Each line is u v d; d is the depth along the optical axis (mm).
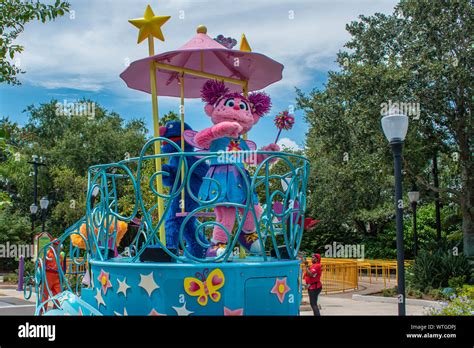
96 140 32844
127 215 19062
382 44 20844
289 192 5797
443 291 16609
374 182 23969
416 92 18891
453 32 19281
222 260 5156
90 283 6500
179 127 7008
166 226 6617
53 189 32250
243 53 6398
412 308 14680
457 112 20219
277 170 23203
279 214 5824
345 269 20453
